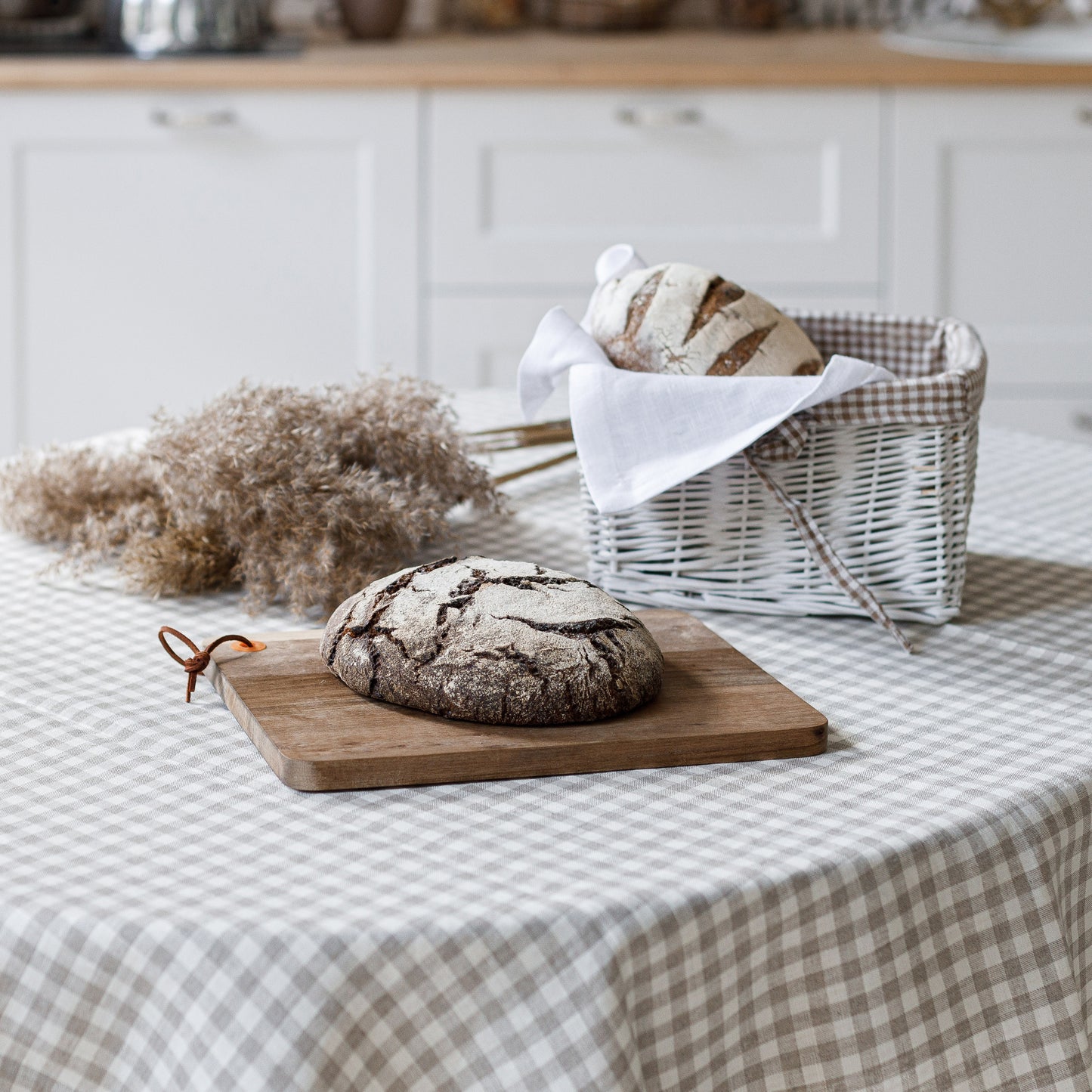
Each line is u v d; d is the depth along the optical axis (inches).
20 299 99.6
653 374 36.4
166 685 32.9
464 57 99.9
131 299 100.1
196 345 101.1
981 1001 26.5
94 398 102.0
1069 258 100.8
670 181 98.9
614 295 38.8
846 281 100.6
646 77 95.7
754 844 25.4
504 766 27.9
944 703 32.4
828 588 37.3
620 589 38.4
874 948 25.2
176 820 26.3
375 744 27.9
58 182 97.6
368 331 101.0
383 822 26.2
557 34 111.5
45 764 28.6
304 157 97.7
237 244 99.3
